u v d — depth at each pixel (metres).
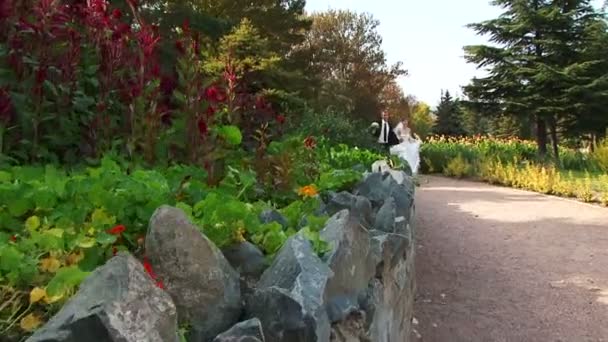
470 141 24.41
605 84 18.95
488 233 7.86
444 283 5.48
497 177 15.52
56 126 2.73
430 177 17.78
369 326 1.99
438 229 8.15
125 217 1.68
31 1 2.84
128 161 2.66
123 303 1.00
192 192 2.15
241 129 4.40
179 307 1.37
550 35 20.45
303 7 24.25
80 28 3.01
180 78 2.86
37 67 2.61
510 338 4.17
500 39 21.62
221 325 1.42
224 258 1.55
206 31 12.05
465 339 4.13
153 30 3.28
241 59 13.72
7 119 2.44
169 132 2.83
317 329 1.43
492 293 5.18
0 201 1.66
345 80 39.78
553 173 13.51
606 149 16.62
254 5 21.39
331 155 5.97
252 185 2.87
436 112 46.12
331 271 1.63
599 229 8.12
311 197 2.83
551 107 19.27
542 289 5.30
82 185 1.80
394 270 2.88
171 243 1.39
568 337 4.20
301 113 12.07
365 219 2.99
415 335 4.12
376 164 5.84
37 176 2.14
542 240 7.40
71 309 0.98
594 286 5.39
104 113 2.78
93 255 1.43
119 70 2.87
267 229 1.92
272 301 1.45
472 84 21.67
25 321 1.16
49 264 1.32
